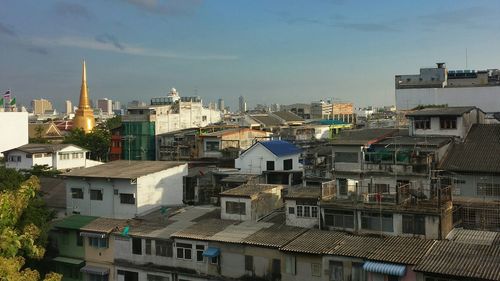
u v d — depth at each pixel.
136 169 49.69
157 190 48.28
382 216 35.22
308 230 37.34
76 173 49.62
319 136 85.81
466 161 40.28
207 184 55.09
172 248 39.69
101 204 47.88
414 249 31.25
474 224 37.59
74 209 49.34
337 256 32.56
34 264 44.22
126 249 41.84
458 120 44.31
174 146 81.81
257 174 56.31
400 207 34.25
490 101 89.31
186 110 100.38
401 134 47.56
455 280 27.86
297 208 39.25
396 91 99.38
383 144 42.47
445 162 40.84
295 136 79.75
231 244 37.06
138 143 89.81
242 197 41.25
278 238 36.34
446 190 35.31
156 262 40.50
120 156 91.44
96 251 43.22
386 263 30.52
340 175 42.56
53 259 44.34
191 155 77.19
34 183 23.98
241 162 59.41
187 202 53.03
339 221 37.09
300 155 60.19
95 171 50.09
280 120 102.75
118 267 42.06
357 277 31.94
